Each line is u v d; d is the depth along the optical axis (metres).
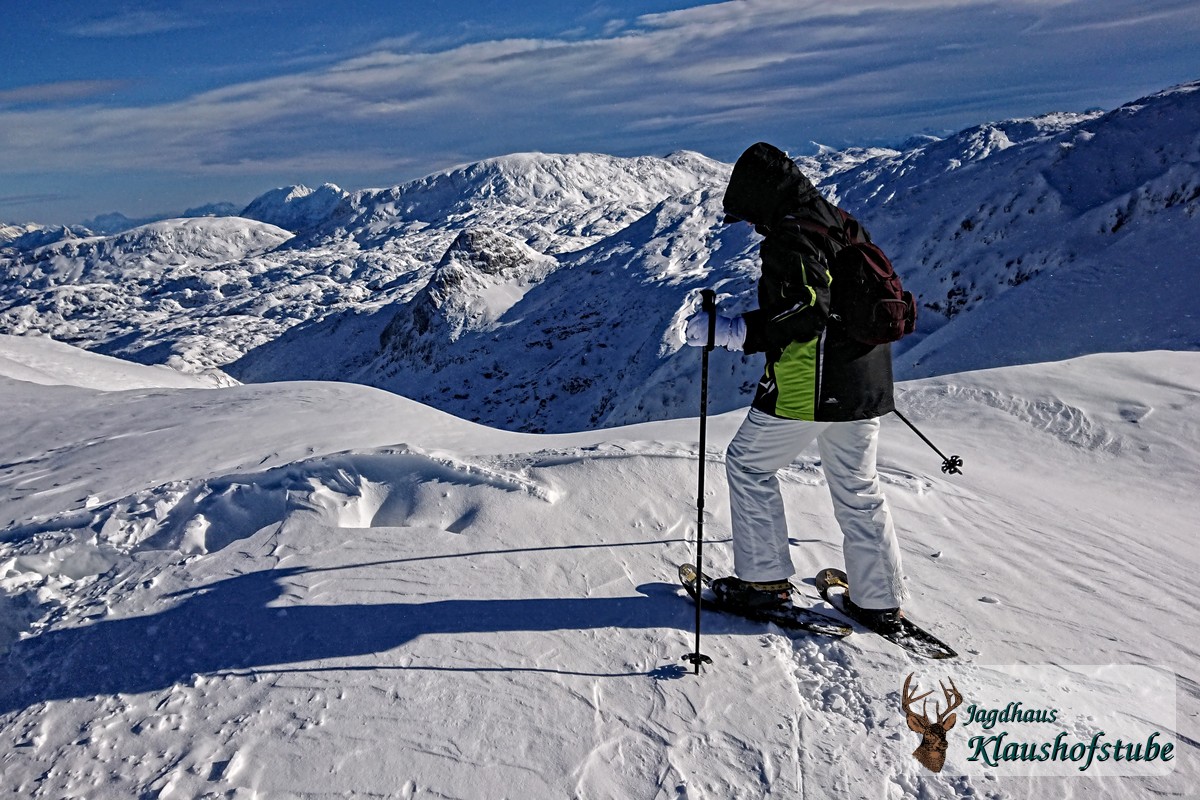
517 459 3.88
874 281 2.30
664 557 3.13
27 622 2.87
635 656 2.48
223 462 4.94
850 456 2.62
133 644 2.58
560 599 2.81
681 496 3.60
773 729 2.14
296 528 3.34
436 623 2.64
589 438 5.20
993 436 5.52
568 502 3.52
